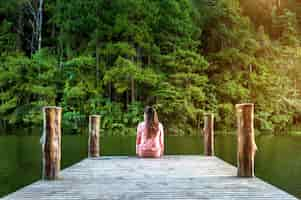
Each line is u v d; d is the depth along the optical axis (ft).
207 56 76.33
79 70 66.64
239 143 13.96
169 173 14.97
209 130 21.79
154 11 69.82
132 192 11.09
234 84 72.54
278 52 84.02
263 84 75.31
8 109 65.82
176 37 70.13
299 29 94.84
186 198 10.25
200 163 18.17
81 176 14.15
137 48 70.54
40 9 78.48
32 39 78.33
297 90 80.89
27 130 63.72
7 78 66.18
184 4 73.61
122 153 32.60
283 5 99.71
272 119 72.38
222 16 79.25
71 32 71.82
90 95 65.98
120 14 68.74
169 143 44.42
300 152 35.22
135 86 67.87
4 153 33.40
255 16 98.07
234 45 77.56
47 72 66.59
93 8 70.13
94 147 21.08
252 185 12.20
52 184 12.41
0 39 73.87
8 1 76.13
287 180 21.42
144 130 20.76
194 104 69.10
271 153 34.42
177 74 65.21
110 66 69.46
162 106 63.72
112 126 61.46
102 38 69.67
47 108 13.34
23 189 11.55
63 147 39.01
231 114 69.51
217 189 11.55
